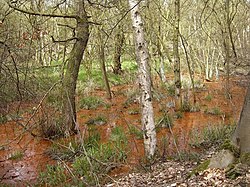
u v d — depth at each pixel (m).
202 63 26.16
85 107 17.00
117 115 15.37
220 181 5.47
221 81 23.56
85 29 12.00
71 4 13.01
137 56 9.04
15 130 12.67
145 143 9.21
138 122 13.87
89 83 21.72
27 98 13.02
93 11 15.78
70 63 12.09
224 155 5.93
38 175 8.93
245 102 5.81
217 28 22.22
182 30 23.48
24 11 9.27
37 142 11.80
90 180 8.04
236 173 5.47
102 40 18.20
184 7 21.55
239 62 23.19
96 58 23.92
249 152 5.71
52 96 14.27
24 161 10.16
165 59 27.81
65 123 12.12
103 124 13.97
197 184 5.66
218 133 10.63
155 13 18.86
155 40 20.52
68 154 10.06
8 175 9.15
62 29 19.95
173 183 6.22
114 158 9.19
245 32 24.95
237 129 5.92
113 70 25.44
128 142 11.16
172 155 9.23
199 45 24.62
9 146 11.38
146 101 9.09
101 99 18.42
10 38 9.43
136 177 7.66
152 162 8.77
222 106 16.31
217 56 24.61
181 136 11.70
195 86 21.16
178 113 14.69
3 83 9.80
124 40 23.25
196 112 15.42
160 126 12.65
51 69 18.98
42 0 12.30
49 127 12.02
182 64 27.83
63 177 8.47
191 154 8.93
